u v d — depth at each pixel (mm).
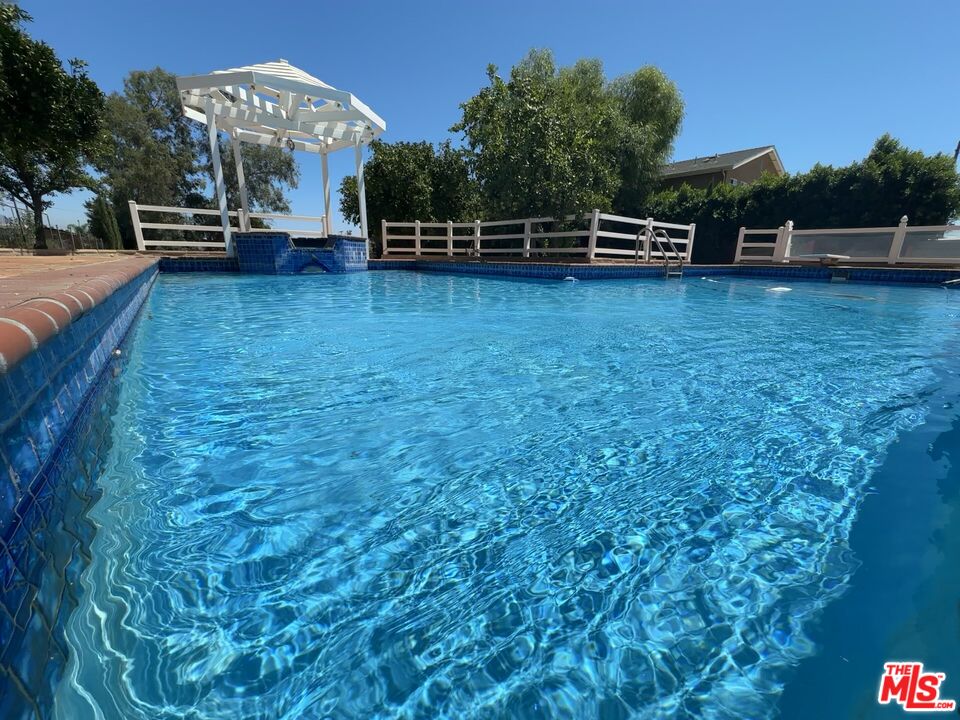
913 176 12406
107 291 2396
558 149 10250
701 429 2051
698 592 1104
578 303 6059
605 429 2043
